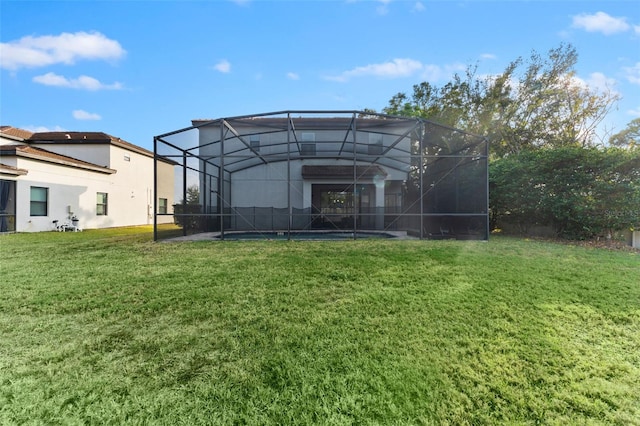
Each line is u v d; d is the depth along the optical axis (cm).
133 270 536
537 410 188
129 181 1930
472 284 435
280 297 389
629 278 461
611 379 217
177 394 201
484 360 241
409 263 574
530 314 328
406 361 240
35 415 184
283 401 195
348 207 1700
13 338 281
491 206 1135
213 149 1595
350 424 175
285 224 1625
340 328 299
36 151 1436
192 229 1347
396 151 1675
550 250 720
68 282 459
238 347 263
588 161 852
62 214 1478
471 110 1872
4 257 667
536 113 1864
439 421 179
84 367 233
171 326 306
